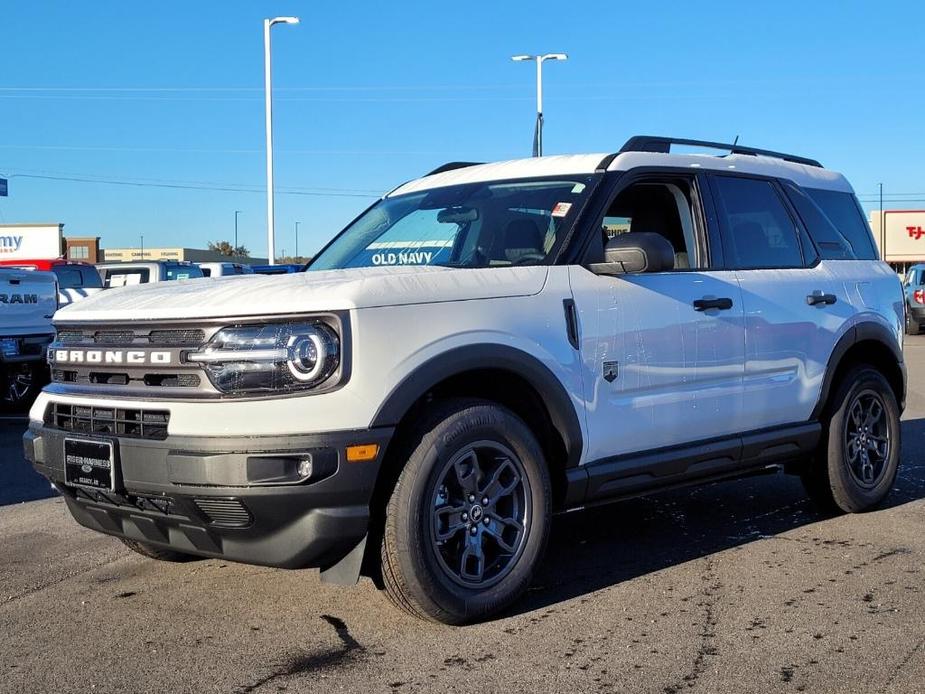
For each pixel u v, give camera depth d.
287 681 3.67
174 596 4.68
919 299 25.44
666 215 5.52
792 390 5.70
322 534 3.81
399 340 3.95
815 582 4.82
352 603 4.53
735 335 5.33
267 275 4.62
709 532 5.83
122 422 4.03
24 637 4.16
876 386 6.24
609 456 4.78
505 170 5.56
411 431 4.06
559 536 5.77
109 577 5.01
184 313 3.91
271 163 30.55
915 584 4.76
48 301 12.02
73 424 4.28
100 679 3.71
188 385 3.90
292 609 4.47
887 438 6.38
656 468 4.94
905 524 5.98
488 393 4.47
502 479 4.34
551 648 3.97
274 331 3.80
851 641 4.02
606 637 4.09
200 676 3.73
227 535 3.93
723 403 5.28
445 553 4.18
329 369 3.80
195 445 3.76
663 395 4.98
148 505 4.05
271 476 3.72
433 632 4.15
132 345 4.08
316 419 3.76
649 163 5.29
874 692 3.54
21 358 11.54
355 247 5.58
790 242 5.98
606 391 4.70
